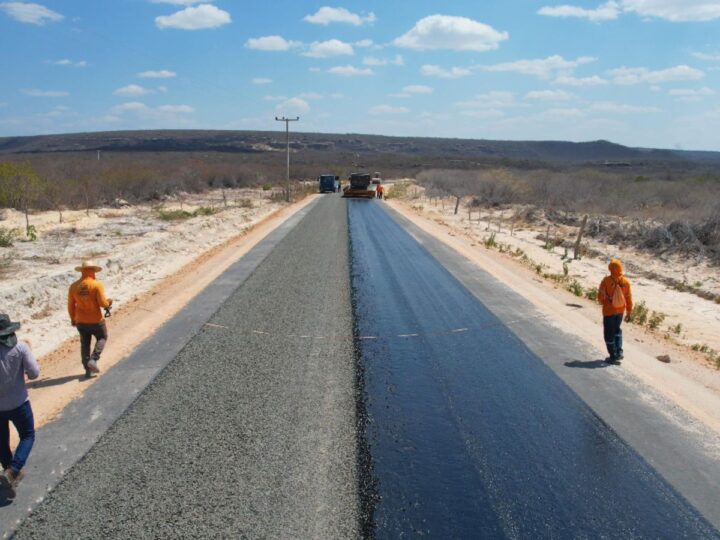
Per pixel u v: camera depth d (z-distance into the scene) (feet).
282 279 48.42
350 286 46.16
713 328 38.40
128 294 42.78
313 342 32.01
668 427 22.68
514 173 179.01
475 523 16.51
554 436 21.80
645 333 36.04
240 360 28.84
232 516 16.40
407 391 25.66
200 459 19.40
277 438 20.97
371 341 32.55
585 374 28.12
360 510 16.85
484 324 36.47
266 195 176.96
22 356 17.56
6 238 63.67
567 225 95.76
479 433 21.93
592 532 16.30
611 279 29.30
